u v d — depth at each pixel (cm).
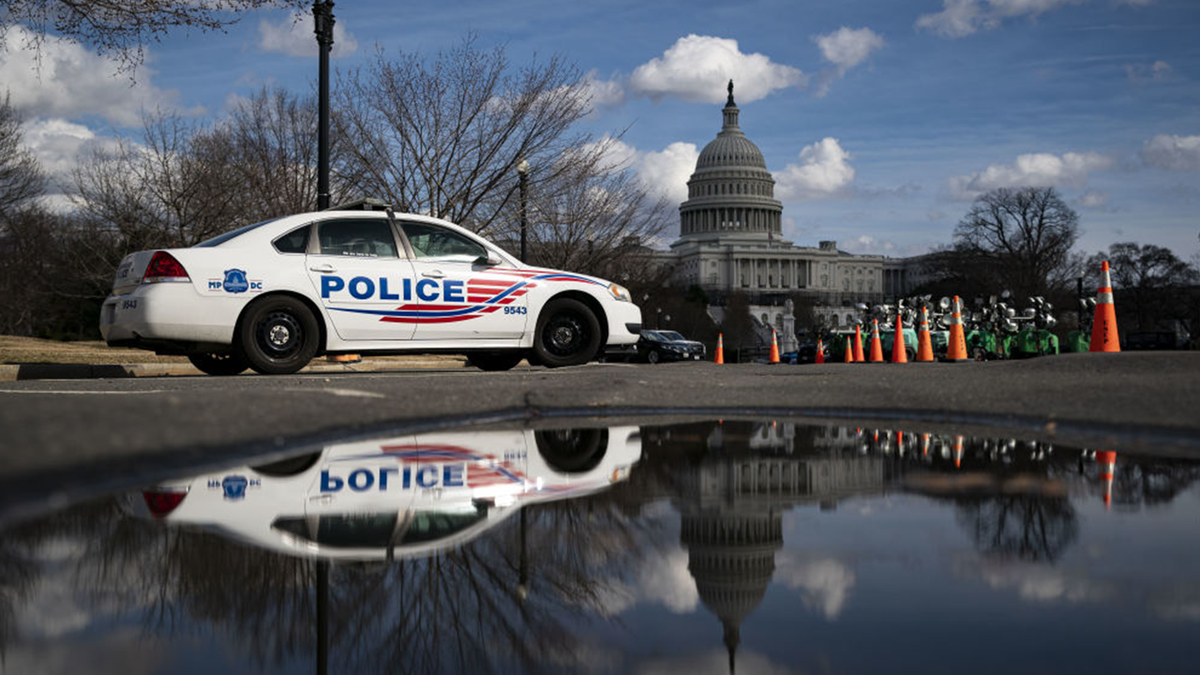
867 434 363
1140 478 252
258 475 262
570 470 281
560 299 938
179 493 234
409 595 150
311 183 2220
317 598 149
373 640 128
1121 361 634
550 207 1994
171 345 787
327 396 422
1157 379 494
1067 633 125
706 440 352
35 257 4578
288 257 813
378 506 223
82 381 733
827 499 229
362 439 350
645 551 177
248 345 796
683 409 470
